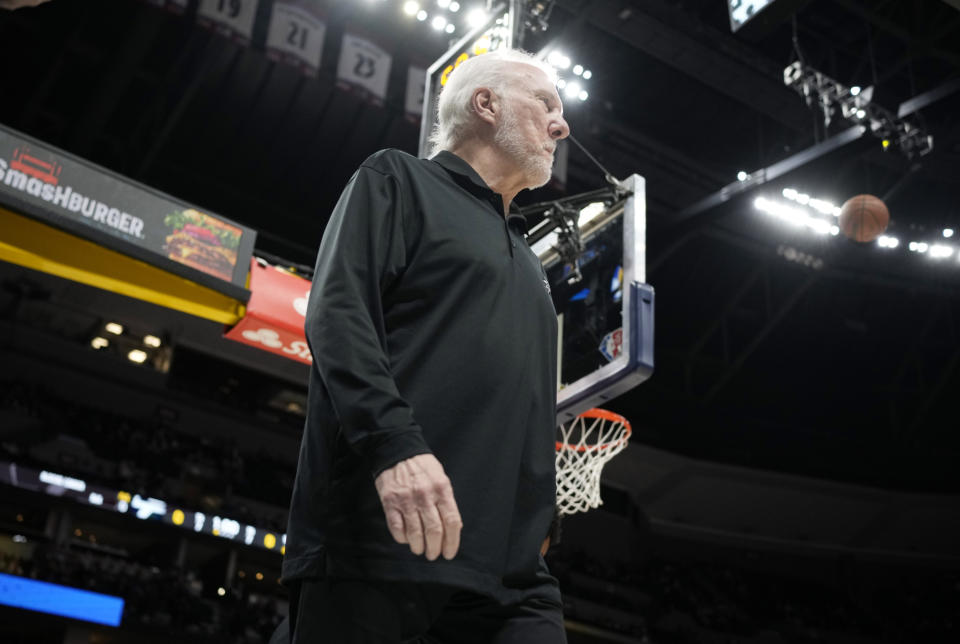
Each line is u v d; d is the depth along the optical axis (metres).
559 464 4.45
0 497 18.83
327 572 1.15
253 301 5.30
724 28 22.12
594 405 4.13
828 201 26.70
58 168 4.67
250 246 5.25
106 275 4.87
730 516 32.06
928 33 21.05
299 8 19.20
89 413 22.86
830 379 33.34
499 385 1.27
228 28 18.58
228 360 26.36
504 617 1.29
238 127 24.69
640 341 3.90
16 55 21.52
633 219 4.19
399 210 1.35
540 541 1.29
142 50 21.25
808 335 32.09
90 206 4.72
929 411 33.25
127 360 23.91
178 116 22.84
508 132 1.56
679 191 26.94
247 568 22.92
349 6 20.88
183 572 20.56
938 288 29.89
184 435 24.31
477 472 1.21
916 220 27.89
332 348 1.17
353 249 1.28
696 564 31.70
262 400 27.78
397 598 1.15
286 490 24.36
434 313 1.29
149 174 24.64
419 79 21.45
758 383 33.03
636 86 24.61
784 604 30.89
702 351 32.09
